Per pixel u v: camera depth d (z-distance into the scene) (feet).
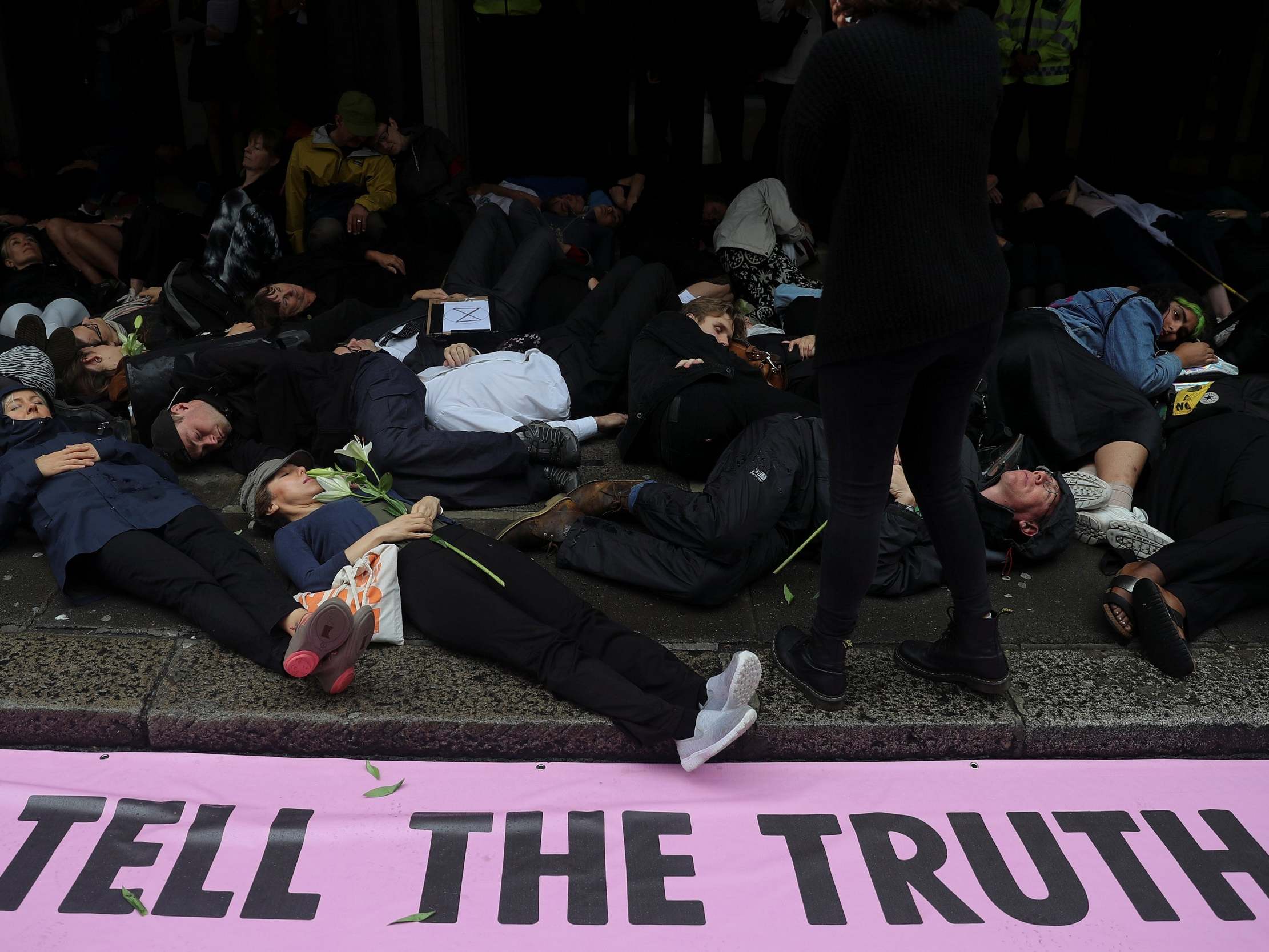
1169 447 12.92
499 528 12.48
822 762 9.34
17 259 19.29
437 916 7.61
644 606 10.95
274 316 17.26
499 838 8.32
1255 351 16.75
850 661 10.08
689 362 13.70
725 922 7.64
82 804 8.43
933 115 7.01
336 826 8.35
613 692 9.07
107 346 15.28
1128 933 7.64
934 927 7.66
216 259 18.67
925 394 8.10
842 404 7.87
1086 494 12.37
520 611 9.82
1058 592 11.41
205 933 7.42
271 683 9.52
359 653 9.05
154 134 25.98
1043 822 8.64
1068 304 15.26
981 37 7.20
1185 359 14.87
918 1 6.88
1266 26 26.35
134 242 19.53
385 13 22.39
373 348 15.49
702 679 9.50
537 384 14.33
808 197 7.61
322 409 13.42
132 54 25.13
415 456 12.68
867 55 6.89
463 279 17.90
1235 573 10.60
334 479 10.94
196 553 10.66
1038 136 23.16
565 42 23.71
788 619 10.77
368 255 19.40
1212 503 12.03
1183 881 8.10
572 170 24.98
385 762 9.14
